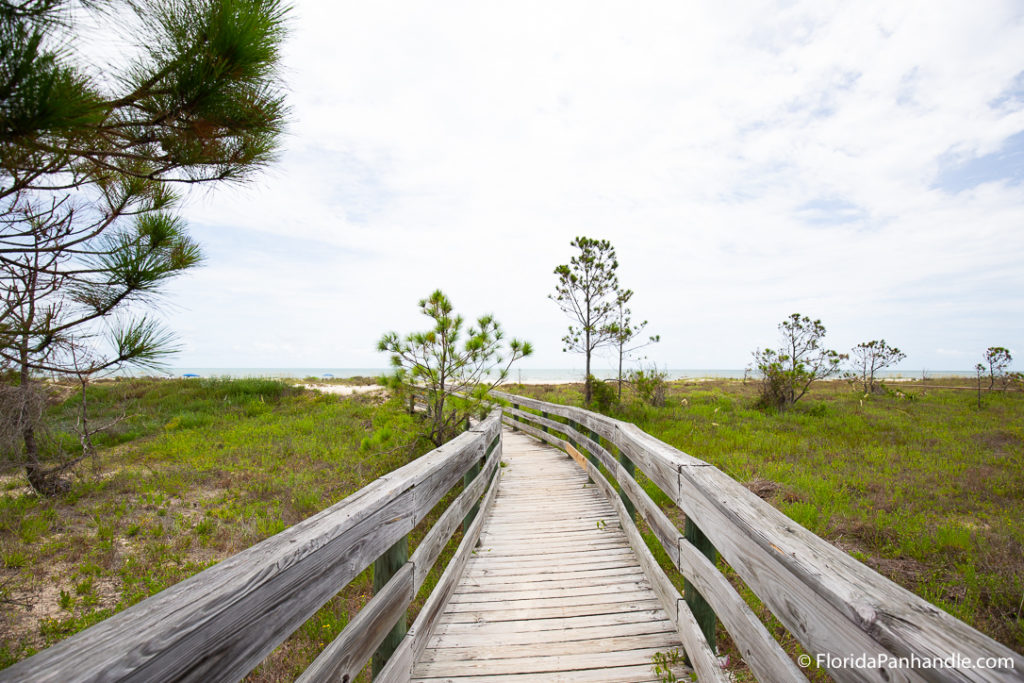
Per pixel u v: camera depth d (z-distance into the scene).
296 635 3.47
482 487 4.23
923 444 9.12
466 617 2.90
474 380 7.33
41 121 1.68
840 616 0.99
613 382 16.27
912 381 34.62
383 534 1.77
